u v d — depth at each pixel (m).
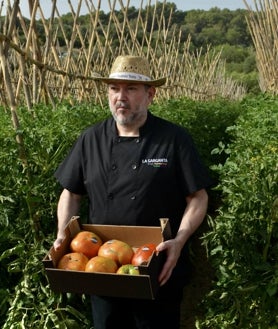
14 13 4.23
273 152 4.29
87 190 3.14
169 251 2.69
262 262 3.51
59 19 8.80
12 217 3.65
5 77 3.69
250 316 3.88
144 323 3.09
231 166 4.09
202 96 20.20
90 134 3.12
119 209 2.99
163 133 2.97
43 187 3.63
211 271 6.18
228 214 3.74
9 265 3.49
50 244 3.59
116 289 2.59
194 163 2.93
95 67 9.98
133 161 2.94
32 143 3.65
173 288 3.04
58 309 3.47
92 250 2.83
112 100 2.92
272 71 13.10
